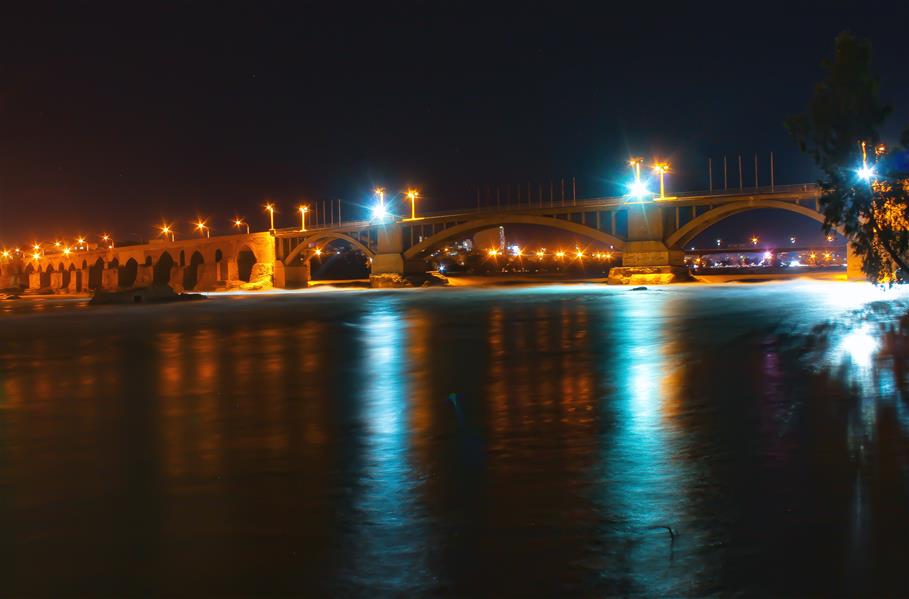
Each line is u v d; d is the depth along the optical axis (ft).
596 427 42.60
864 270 89.81
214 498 30.71
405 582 22.47
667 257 332.60
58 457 38.34
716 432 40.14
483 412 48.42
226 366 78.74
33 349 105.09
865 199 83.92
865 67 82.99
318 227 504.84
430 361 78.54
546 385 59.21
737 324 114.32
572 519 27.20
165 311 218.18
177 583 22.70
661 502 28.76
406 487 31.71
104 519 28.35
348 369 73.36
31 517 28.68
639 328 112.88
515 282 451.12
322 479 33.19
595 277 545.85
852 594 20.92
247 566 23.80
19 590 22.41
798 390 51.96
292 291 437.99
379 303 238.48
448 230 413.39
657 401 50.16
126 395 59.88
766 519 26.50
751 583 21.76
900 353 70.59
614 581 22.12
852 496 28.50
